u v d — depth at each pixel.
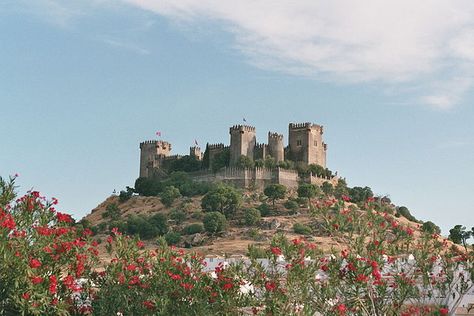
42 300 29.56
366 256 31.42
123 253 37.34
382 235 32.03
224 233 180.12
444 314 29.77
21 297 29.64
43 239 32.41
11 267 30.41
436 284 32.34
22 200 34.12
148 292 34.72
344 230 31.45
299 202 198.75
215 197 196.25
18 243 31.39
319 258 32.84
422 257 31.72
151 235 188.25
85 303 35.97
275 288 32.00
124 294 34.81
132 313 34.28
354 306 30.00
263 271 34.06
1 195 34.06
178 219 196.38
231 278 34.69
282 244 33.31
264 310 31.80
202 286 34.34
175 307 33.50
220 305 33.38
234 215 195.38
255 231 174.50
